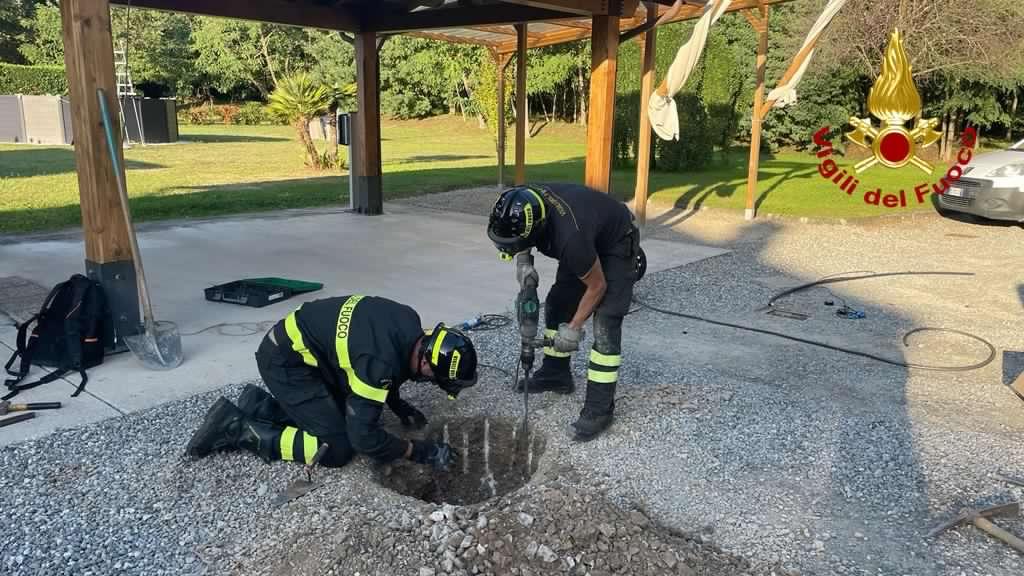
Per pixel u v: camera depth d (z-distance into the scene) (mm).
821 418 4070
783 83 7625
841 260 8586
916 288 7262
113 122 4418
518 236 3193
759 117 11102
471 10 9281
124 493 3137
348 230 9531
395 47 40656
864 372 4887
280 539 2844
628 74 16938
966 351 5359
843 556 2807
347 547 2729
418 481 3588
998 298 6910
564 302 4055
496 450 3889
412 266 7559
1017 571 2721
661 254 8719
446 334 3102
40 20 36469
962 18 16766
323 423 3301
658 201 13055
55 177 14453
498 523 2824
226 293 6047
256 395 3615
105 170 4504
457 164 19594
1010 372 4914
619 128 17516
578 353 5055
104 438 3609
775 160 23219
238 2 8812
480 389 4324
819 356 5207
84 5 4258
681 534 2943
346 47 39438
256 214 10656
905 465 3527
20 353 4344
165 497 3119
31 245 7977
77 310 4441
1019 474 3449
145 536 2855
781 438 3795
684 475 3395
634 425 3863
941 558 2797
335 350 3053
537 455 3824
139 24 35938
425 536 2797
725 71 17656
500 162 14188
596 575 2600
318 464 3357
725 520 3043
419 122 42969
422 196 13117
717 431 3848
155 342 4531
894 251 9148
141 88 42781
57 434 3627
